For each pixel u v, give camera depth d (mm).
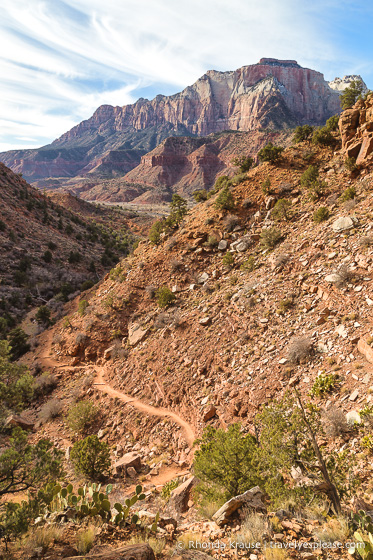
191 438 22000
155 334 32750
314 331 20781
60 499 9578
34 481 9750
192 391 24734
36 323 54812
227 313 28234
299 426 11148
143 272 40281
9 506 8445
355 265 22125
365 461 12430
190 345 28359
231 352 24656
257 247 33688
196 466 13172
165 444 23062
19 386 11438
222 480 11961
